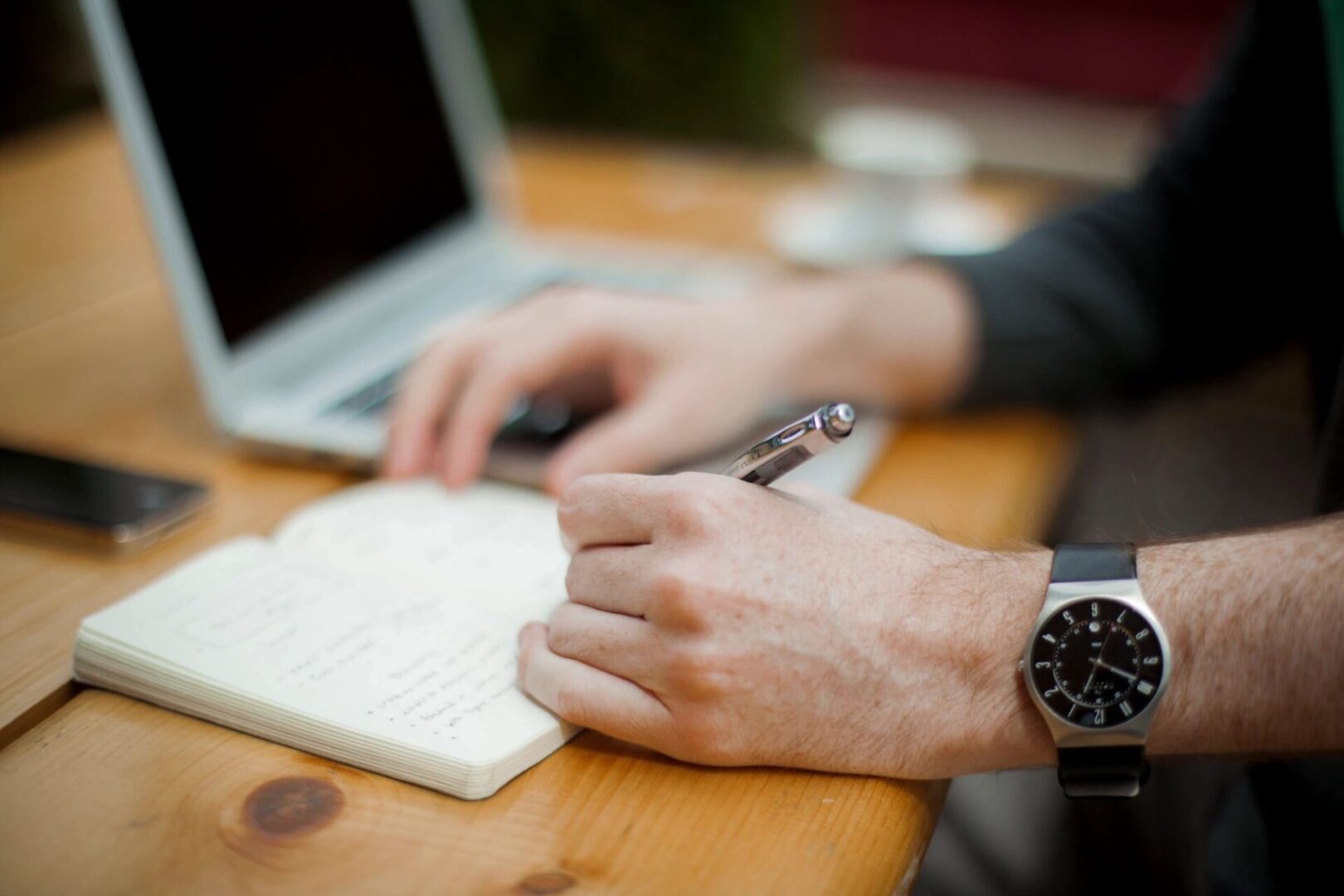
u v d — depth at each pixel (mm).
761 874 443
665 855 449
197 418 840
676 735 491
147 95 740
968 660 504
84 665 533
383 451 749
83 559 646
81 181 1341
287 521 679
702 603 484
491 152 1154
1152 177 983
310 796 470
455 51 1105
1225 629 496
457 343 755
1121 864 1033
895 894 446
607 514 526
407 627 557
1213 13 2584
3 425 812
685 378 753
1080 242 943
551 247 1166
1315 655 483
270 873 430
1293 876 637
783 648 489
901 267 899
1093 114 2785
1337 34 767
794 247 1149
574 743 512
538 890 428
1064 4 2744
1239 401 1585
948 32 2896
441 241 1049
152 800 464
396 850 444
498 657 544
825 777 500
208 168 786
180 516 683
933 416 874
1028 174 2484
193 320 758
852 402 840
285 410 799
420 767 475
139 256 1145
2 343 947
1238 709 494
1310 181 907
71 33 1534
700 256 1161
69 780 473
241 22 835
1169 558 527
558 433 772
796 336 808
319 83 911
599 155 1481
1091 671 494
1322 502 636
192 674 510
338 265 913
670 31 1746
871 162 1156
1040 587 524
